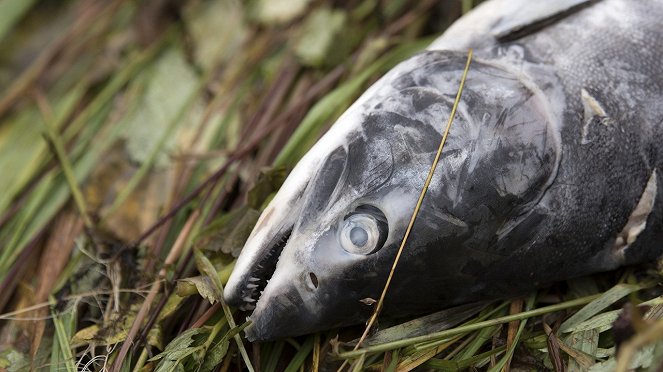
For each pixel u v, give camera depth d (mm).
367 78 611
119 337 517
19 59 728
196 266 533
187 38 679
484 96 480
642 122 493
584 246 494
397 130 474
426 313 504
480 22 520
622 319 457
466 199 466
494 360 501
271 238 477
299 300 474
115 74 682
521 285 497
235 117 636
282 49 661
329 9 658
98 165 631
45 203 609
